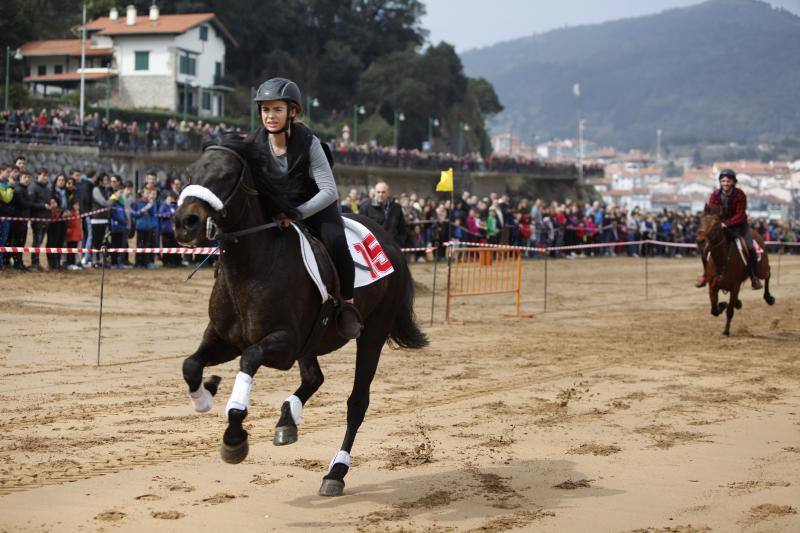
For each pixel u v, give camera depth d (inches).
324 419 358.9
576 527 236.5
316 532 229.5
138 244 924.6
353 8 3964.1
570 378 466.0
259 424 347.6
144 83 2866.6
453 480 279.3
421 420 362.0
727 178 642.2
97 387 409.7
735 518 244.4
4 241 779.4
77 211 837.8
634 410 388.5
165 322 620.7
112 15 2987.2
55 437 318.0
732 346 598.9
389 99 3627.0
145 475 274.8
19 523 228.5
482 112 4736.7
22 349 495.8
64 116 1710.1
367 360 296.0
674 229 1716.3
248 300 247.8
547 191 3427.7
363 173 2356.1
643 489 271.9
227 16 3371.1
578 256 1510.8
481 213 1290.6
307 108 3339.1
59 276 796.0
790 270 1453.0
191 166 248.1
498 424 357.1
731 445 327.3
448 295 692.7
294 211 259.4
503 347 574.2
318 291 264.1
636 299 944.3
